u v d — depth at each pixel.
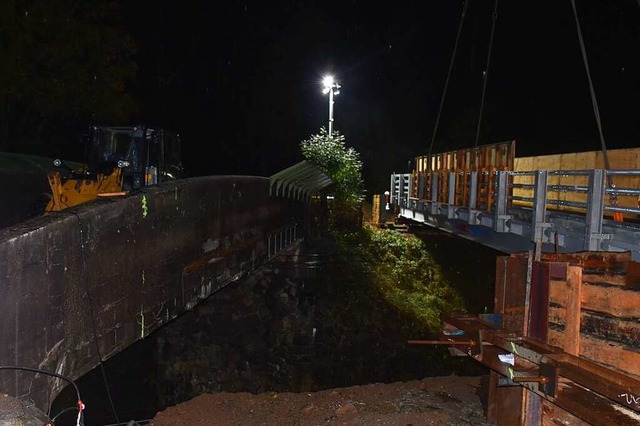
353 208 27.09
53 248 6.16
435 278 24.92
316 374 19.61
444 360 20.34
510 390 6.40
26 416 3.87
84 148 13.84
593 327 5.23
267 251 16.55
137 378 17.52
